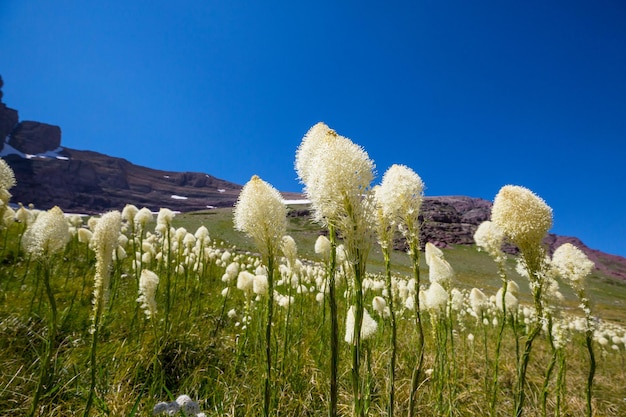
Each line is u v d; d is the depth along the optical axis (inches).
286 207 102.2
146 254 312.8
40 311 199.6
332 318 78.8
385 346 223.5
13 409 122.9
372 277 386.6
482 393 199.9
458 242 3031.5
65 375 145.3
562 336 108.3
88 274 296.0
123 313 223.8
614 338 421.4
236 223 99.5
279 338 204.2
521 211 101.2
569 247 109.7
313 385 174.4
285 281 277.4
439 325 164.4
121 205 6732.3
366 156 83.5
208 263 406.3
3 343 157.9
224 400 149.0
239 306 294.7
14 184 161.0
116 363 159.2
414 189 99.0
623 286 2608.3
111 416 124.0
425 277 1197.1
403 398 169.2
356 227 79.3
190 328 210.2
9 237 382.3
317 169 83.7
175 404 94.0
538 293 102.6
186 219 2815.0
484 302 228.1
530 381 248.7
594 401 225.5
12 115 6894.7
